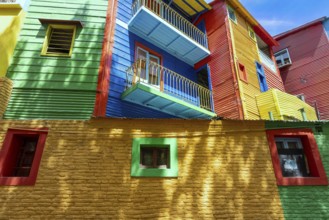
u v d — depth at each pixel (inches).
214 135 252.5
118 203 210.5
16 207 196.4
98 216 203.3
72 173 215.2
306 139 261.9
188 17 518.0
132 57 341.7
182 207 216.7
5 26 279.0
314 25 657.0
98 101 265.9
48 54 282.8
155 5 420.5
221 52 441.7
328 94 576.4
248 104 397.1
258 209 224.5
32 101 252.8
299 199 233.0
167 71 398.3
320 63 614.2
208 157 241.1
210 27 488.1
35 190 203.9
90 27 313.1
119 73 308.5
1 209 193.8
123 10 358.9
